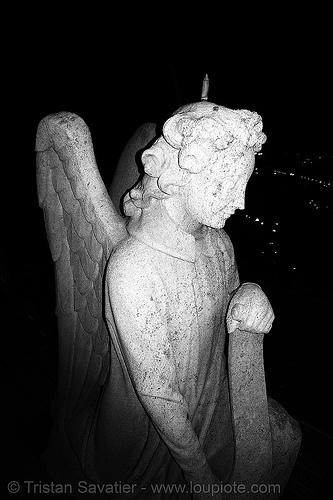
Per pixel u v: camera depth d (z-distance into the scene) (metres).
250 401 1.35
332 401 2.53
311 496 1.95
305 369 2.77
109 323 1.30
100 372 1.66
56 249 1.48
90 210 1.24
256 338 1.30
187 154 1.02
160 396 1.23
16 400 2.27
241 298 1.25
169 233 1.19
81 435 1.62
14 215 4.41
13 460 1.87
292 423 1.55
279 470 1.53
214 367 1.51
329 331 3.10
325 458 2.14
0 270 3.13
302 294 3.56
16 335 2.75
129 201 1.25
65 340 1.66
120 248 1.20
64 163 1.24
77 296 1.51
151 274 1.18
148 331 1.19
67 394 1.75
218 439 1.58
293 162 5.75
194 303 1.27
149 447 1.52
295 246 4.30
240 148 1.05
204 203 1.10
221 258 1.38
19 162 5.42
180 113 1.07
